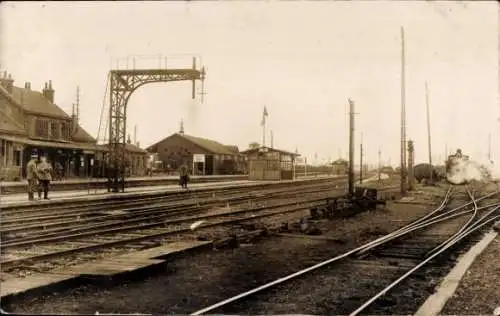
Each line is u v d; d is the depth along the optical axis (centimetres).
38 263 1074
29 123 4178
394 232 1625
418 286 945
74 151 4156
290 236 1573
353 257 1216
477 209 2422
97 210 2108
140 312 753
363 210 2453
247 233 1498
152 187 3541
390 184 5272
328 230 1753
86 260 1125
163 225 1731
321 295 870
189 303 809
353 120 2762
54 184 2931
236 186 3828
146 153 5753
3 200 2098
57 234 1429
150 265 1000
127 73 2788
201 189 3338
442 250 1248
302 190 3950
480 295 865
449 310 779
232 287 924
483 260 1185
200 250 1287
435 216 2236
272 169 5309
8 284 827
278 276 1022
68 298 820
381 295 842
